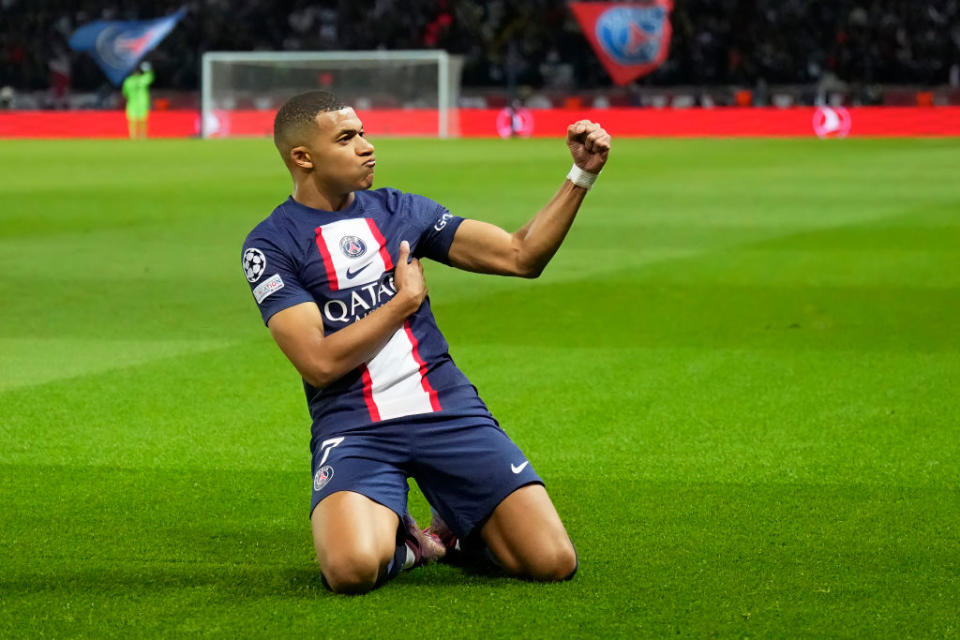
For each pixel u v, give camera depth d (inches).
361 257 214.7
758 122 1919.3
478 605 200.5
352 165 211.8
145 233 735.1
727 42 2150.6
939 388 357.4
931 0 2132.1
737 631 190.1
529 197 939.3
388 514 205.6
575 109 2030.0
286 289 211.3
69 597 205.8
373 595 205.3
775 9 2158.0
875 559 222.7
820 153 1446.9
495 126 2018.9
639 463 286.2
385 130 2034.9
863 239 687.1
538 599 203.0
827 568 218.2
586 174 212.8
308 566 221.0
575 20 2206.0
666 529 240.4
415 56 2016.5
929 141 1717.5
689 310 485.1
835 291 524.4
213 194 978.1
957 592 206.4
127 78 2038.6
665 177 1109.1
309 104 211.6
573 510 252.8
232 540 235.8
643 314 477.7
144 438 309.0
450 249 221.8
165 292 529.3
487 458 209.9
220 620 195.3
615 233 722.8
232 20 2267.5
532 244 216.5
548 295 518.3
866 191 964.6
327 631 190.5
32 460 290.4
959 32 2116.1
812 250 646.5
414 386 212.8
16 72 2244.1
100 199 937.5
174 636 189.3
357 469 208.4
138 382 367.6
